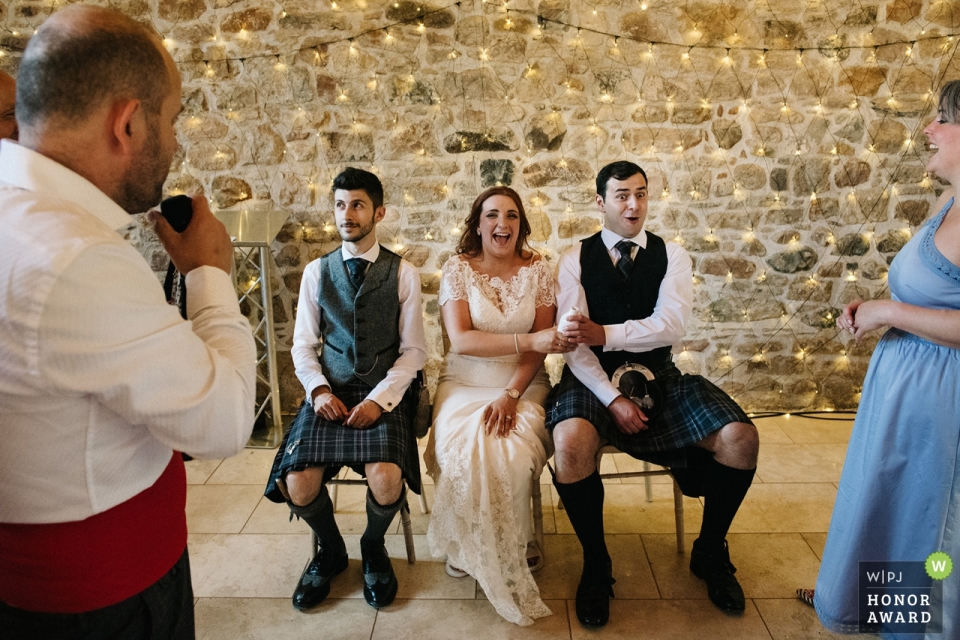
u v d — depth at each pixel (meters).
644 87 3.12
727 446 1.97
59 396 0.81
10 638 0.92
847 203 3.22
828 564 1.79
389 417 2.15
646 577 2.17
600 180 2.27
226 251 1.03
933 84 3.09
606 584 2.02
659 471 2.19
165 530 1.02
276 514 2.58
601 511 2.05
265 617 2.02
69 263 0.76
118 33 0.84
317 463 1.99
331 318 2.28
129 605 0.96
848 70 3.09
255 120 3.14
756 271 3.30
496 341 2.20
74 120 0.83
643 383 2.13
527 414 2.17
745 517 2.51
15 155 0.82
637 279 2.24
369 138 3.16
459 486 2.01
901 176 3.18
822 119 3.14
